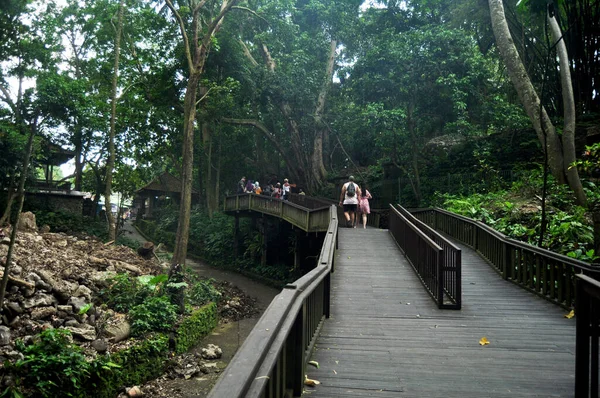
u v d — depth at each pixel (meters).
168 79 23.73
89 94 24.80
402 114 21.73
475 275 9.79
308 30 32.06
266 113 30.69
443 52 22.66
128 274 12.27
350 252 11.80
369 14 30.86
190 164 17.73
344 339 5.44
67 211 22.11
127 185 26.09
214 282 19.58
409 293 8.06
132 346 8.91
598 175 15.54
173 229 35.22
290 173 31.56
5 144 16.23
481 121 24.17
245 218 30.06
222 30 25.30
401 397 3.72
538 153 19.69
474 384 4.03
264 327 2.52
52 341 7.41
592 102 19.08
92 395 7.39
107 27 23.22
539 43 21.09
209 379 9.31
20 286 8.79
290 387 3.41
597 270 5.88
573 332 5.84
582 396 3.43
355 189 16.06
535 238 11.91
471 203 16.31
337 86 32.56
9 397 6.31
